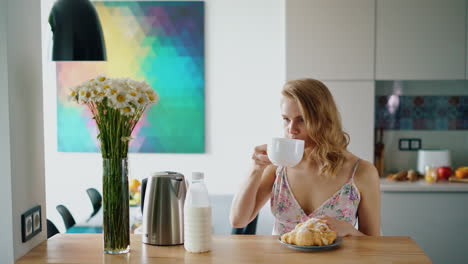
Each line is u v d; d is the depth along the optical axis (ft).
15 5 4.49
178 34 12.86
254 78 12.89
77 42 7.35
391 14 11.40
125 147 4.45
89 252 4.53
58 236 5.15
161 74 12.95
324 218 5.15
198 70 12.89
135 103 4.24
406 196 11.24
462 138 12.93
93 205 10.96
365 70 11.44
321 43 11.46
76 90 4.30
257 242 4.76
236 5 12.80
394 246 4.59
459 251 11.23
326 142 5.57
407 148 13.01
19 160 4.52
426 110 12.97
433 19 11.36
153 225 4.69
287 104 5.57
